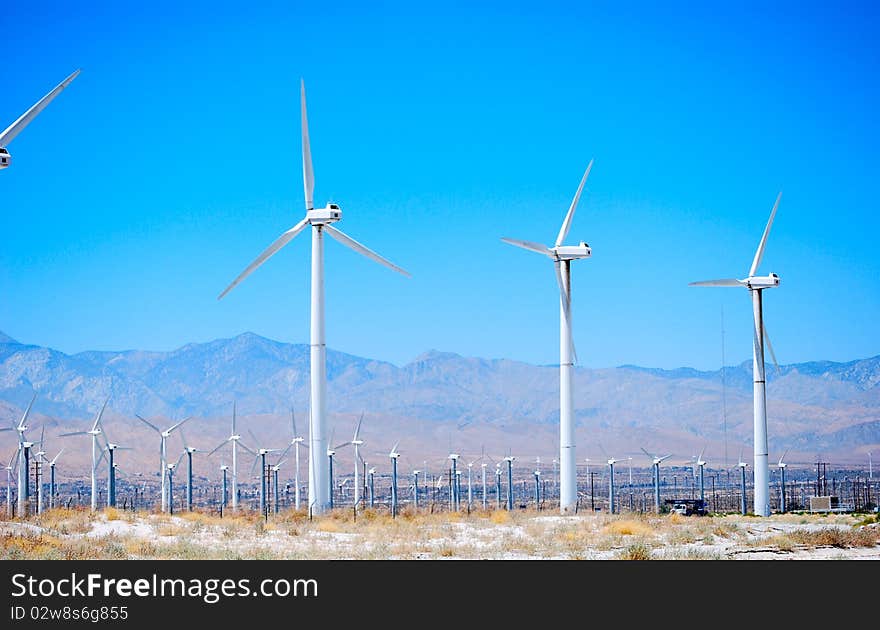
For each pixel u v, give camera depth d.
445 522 188.38
